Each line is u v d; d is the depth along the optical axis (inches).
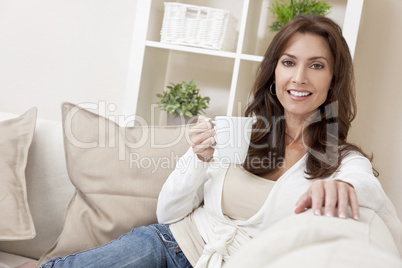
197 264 49.0
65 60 99.5
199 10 79.7
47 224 64.7
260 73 58.6
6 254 64.3
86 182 59.7
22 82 101.6
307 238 26.3
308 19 54.1
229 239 50.4
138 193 58.8
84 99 99.0
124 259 49.1
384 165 83.6
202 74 93.7
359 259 22.6
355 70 84.6
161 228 54.3
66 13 98.8
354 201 34.8
